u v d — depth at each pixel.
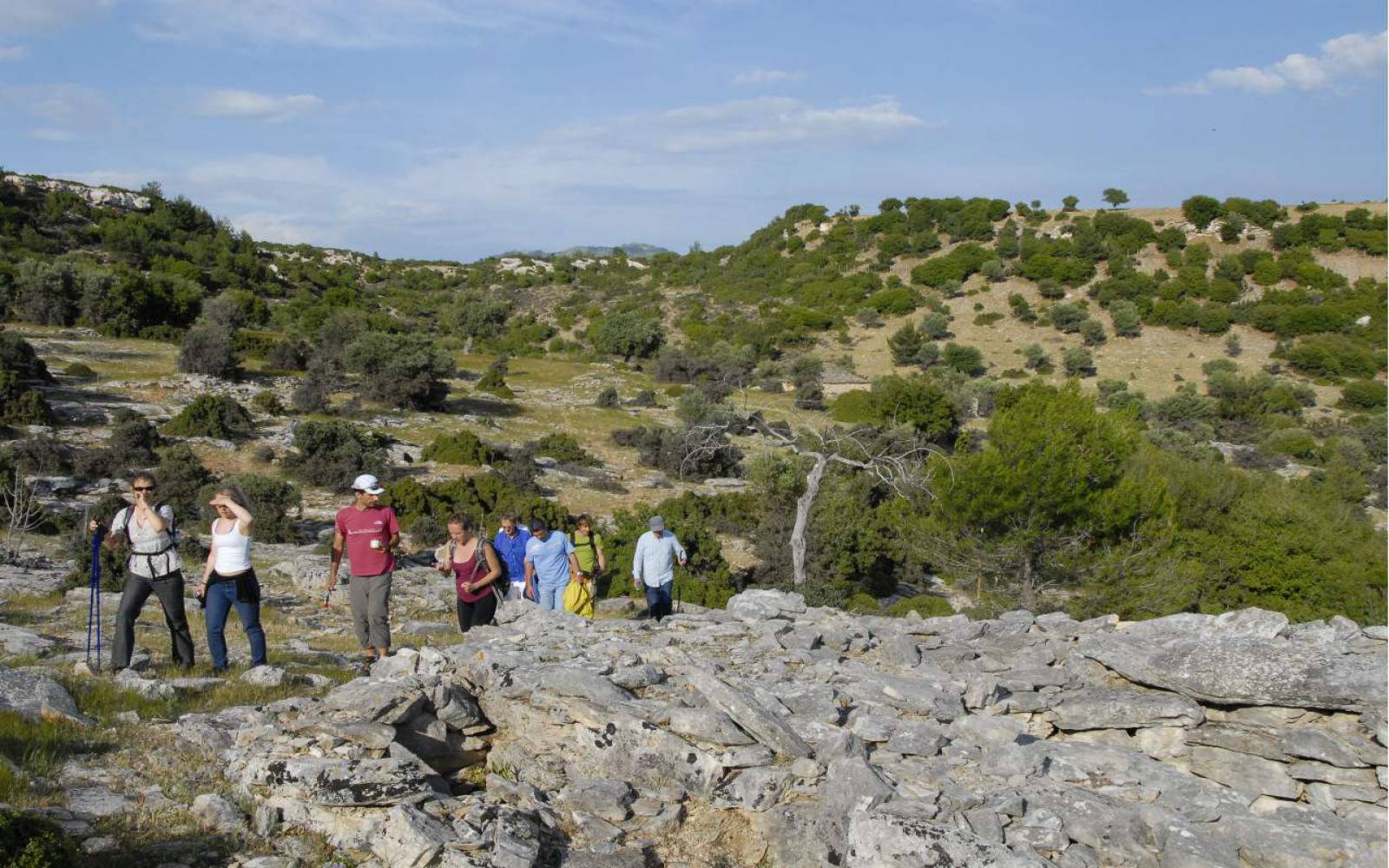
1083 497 23.08
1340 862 6.16
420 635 14.73
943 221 137.38
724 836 6.45
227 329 61.25
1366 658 7.82
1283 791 7.15
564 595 12.40
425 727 7.31
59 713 7.29
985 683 8.38
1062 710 8.12
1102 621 10.23
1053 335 103.06
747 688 7.91
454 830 5.91
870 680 8.44
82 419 39.81
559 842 6.21
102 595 16.41
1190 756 7.61
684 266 153.75
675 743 6.90
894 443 45.50
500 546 12.83
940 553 25.86
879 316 111.75
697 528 27.78
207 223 124.75
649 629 10.40
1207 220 126.31
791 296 125.31
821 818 6.29
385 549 10.27
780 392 76.06
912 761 7.14
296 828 6.11
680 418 59.94
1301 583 26.67
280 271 123.38
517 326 116.25
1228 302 108.19
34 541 24.39
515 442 49.16
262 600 18.27
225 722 7.47
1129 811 6.57
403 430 47.97
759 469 34.31
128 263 97.88
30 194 109.31
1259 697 7.51
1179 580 22.78
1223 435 73.75
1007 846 6.06
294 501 30.39
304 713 7.25
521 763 7.43
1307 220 120.00
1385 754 6.96
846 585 29.25
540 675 7.82
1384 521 48.53
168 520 9.62
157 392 46.47
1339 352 91.00
